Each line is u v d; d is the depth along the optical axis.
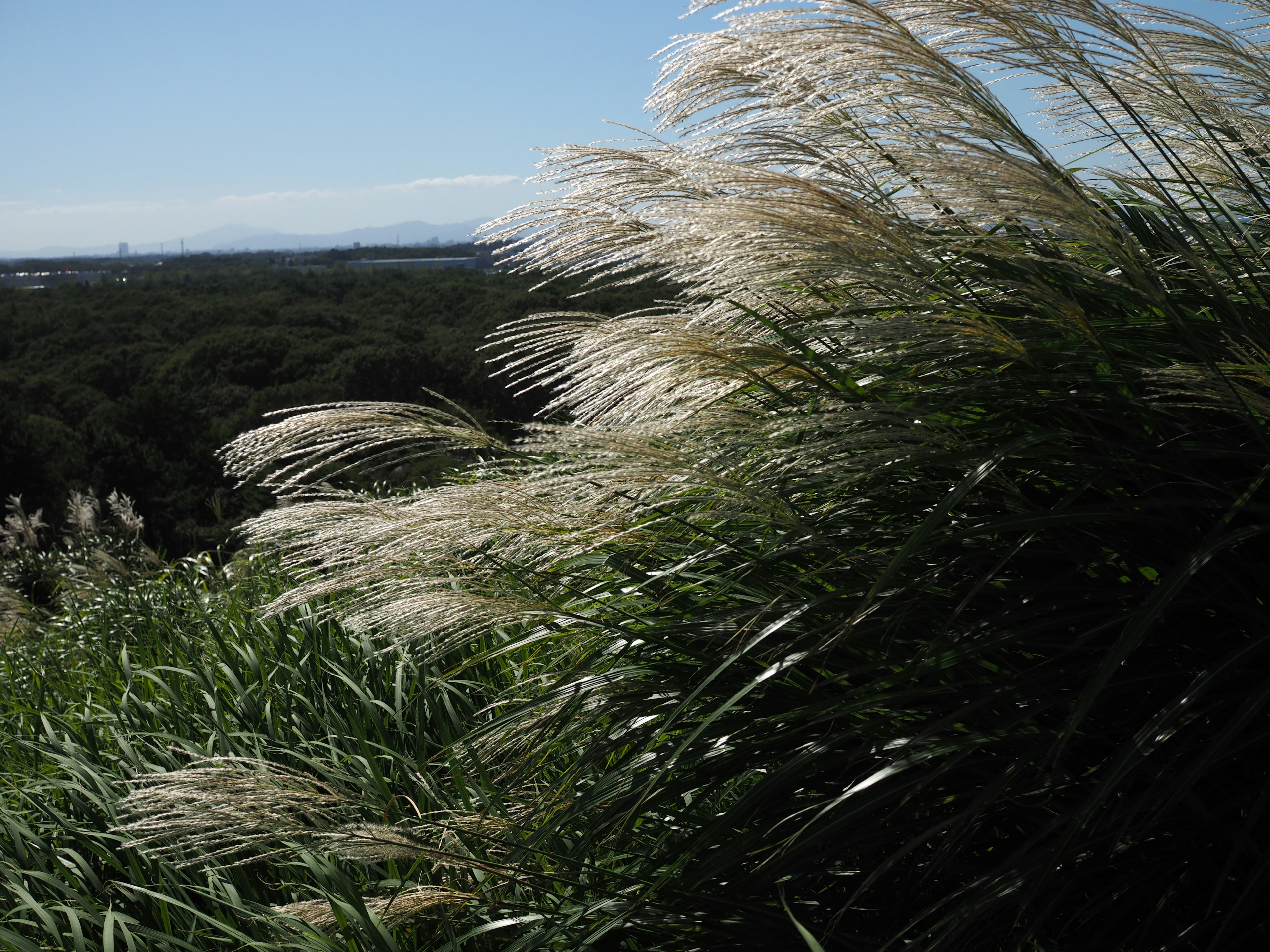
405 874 2.30
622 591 2.17
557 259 2.53
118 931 2.28
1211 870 1.58
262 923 2.21
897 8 2.06
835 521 1.93
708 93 2.42
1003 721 1.65
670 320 2.09
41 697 3.89
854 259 1.71
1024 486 1.88
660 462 1.73
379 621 2.11
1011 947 1.48
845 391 1.83
